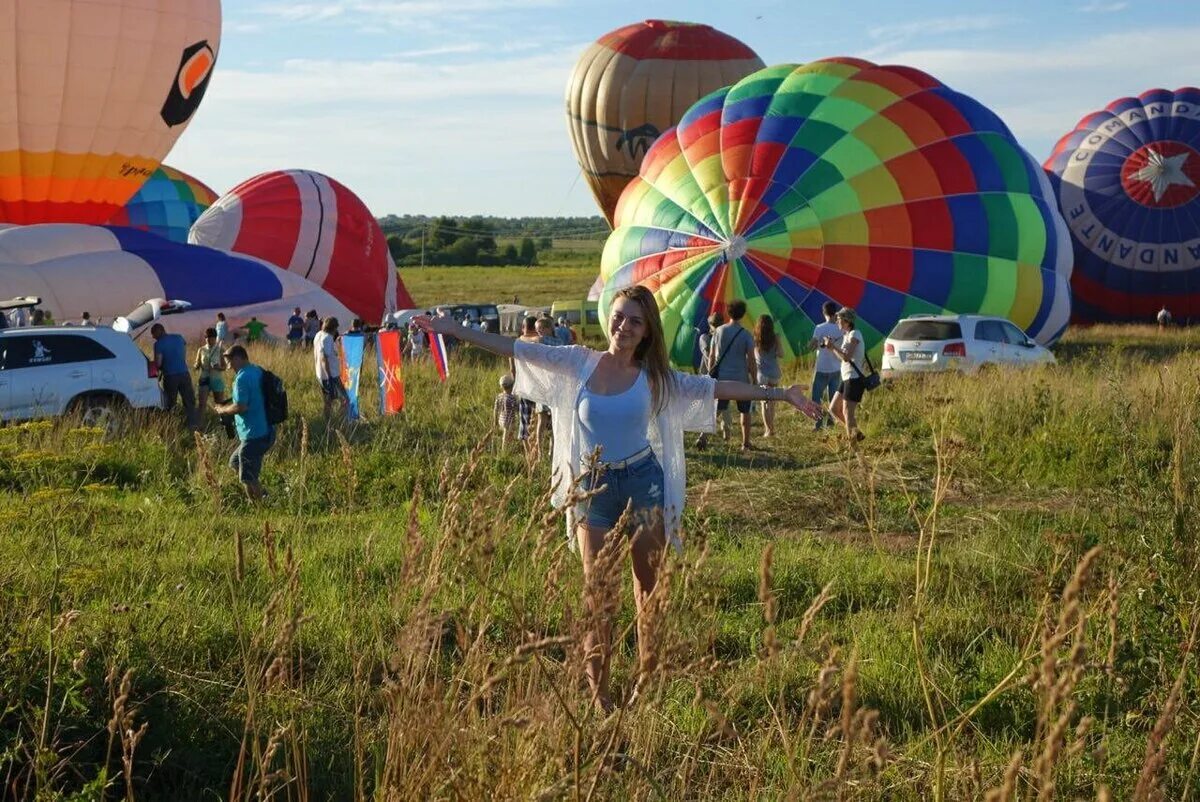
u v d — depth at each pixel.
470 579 5.04
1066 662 4.07
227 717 5.05
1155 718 4.69
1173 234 39.09
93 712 4.90
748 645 6.27
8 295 28.22
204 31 33.12
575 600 5.07
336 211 37.84
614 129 41.72
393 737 3.67
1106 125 40.38
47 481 8.48
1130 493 7.04
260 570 7.54
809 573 7.71
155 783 4.73
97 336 15.47
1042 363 21.00
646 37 42.03
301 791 4.14
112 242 30.95
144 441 13.35
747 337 14.90
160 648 5.73
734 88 26.98
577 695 4.01
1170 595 5.20
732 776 4.41
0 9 30.12
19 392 14.77
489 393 19.62
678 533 4.33
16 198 33.00
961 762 4.63
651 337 5.48
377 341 16.44
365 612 6.34
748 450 14.63
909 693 5.50
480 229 155.12
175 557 7.91
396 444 13.70
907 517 9.95
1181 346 31.77
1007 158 25.62
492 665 4.23
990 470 11.79
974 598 7.01
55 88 31.31
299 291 33.88
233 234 36.28
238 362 10.84
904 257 24.36
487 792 3.47
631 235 26.22
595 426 5.40
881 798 4.23
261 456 10.98
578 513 5.36
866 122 25.00
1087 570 2.94
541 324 14.16
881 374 23.06
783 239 24.28
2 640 5.02
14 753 4.35
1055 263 26.39
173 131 33.84
